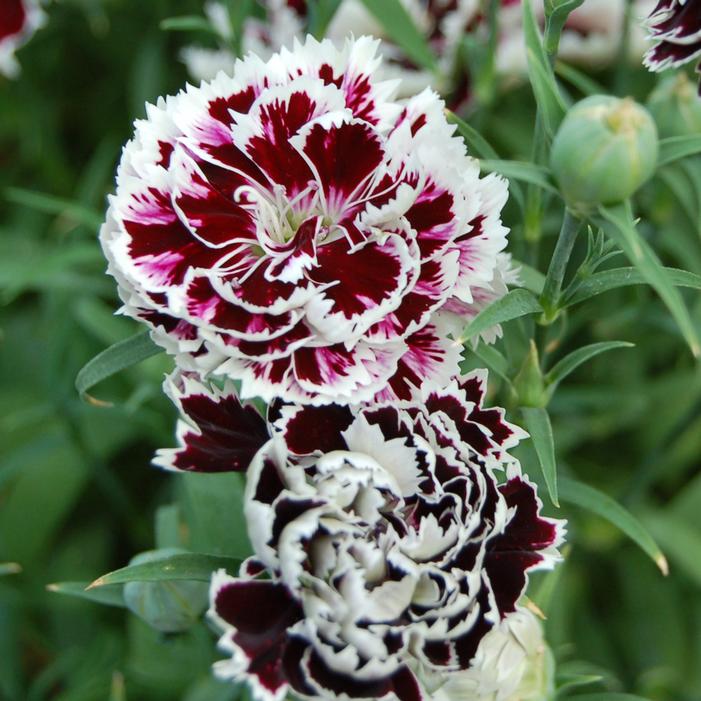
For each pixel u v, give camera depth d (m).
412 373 0.27
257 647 0.25
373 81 0.28
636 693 0.37
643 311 0.36
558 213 0.37
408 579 0.25
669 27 0.29
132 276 0.26
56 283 0.37
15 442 0.41
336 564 0.25
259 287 0.26
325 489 0.25
